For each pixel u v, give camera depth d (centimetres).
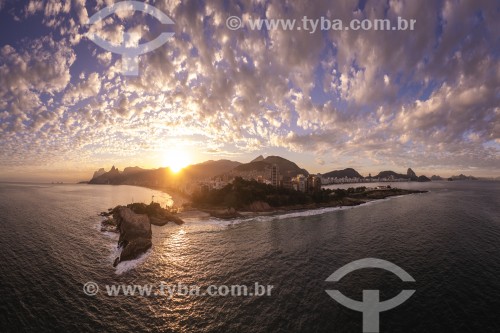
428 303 3784
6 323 3356
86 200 19388
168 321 3462
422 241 6800
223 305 3831
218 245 6969
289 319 3466
